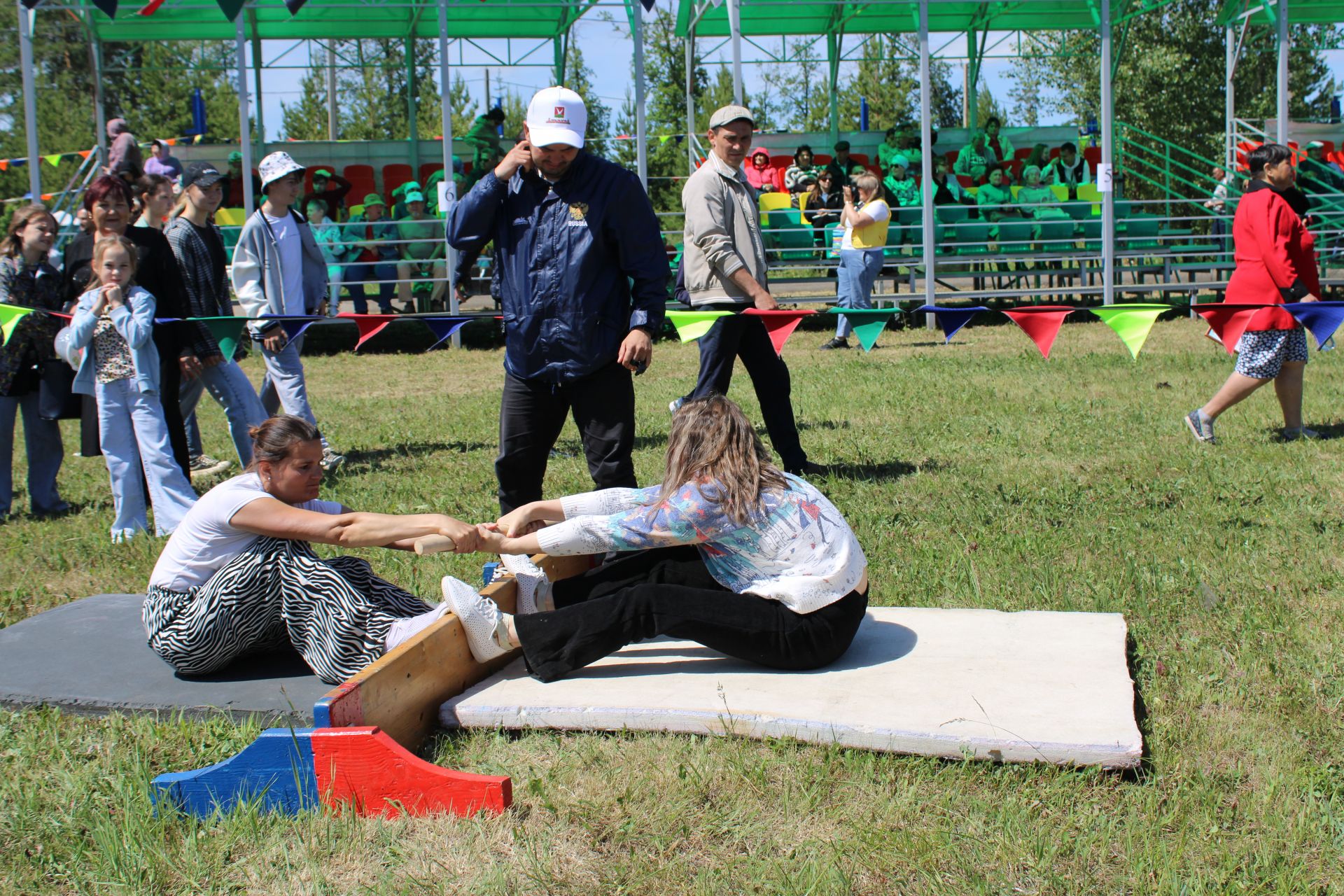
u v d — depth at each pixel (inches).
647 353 174.9
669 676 143.4
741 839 112.8
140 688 147.4
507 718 134.0
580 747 130.1
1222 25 758.5
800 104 1286.9
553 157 167.3
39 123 784.9
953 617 161.9
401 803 119.1
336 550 212.8
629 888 105.0
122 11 646.5
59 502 268.7
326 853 112.6
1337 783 119.6
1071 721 125.0
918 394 385.7
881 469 273.0
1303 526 211.8
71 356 235.9
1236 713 136.6
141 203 271.6
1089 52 838.5
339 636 142.0
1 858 114.4
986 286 847.7
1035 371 435.2
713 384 264.1
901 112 1295.5
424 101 1243.8
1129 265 753.6
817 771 121.6
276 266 295.4
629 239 174.4
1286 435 297.1
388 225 655.1
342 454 324.5
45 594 201.5
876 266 541.6
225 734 136.6
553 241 172.2
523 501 191.0
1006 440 304.2
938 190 698.8
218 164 756.6
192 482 295.7
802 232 673.0
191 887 108.4
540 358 177.2
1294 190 313.7
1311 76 1249.4
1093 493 242.5
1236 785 120.6
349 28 743.7
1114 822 112.1
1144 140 1069.1
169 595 147.1
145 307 235.0
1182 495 238.8
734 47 569.0
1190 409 343.3
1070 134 828.6
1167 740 129.7
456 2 605.6
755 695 135.0
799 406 374.3
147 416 236.1
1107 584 180.5
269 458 146.0
